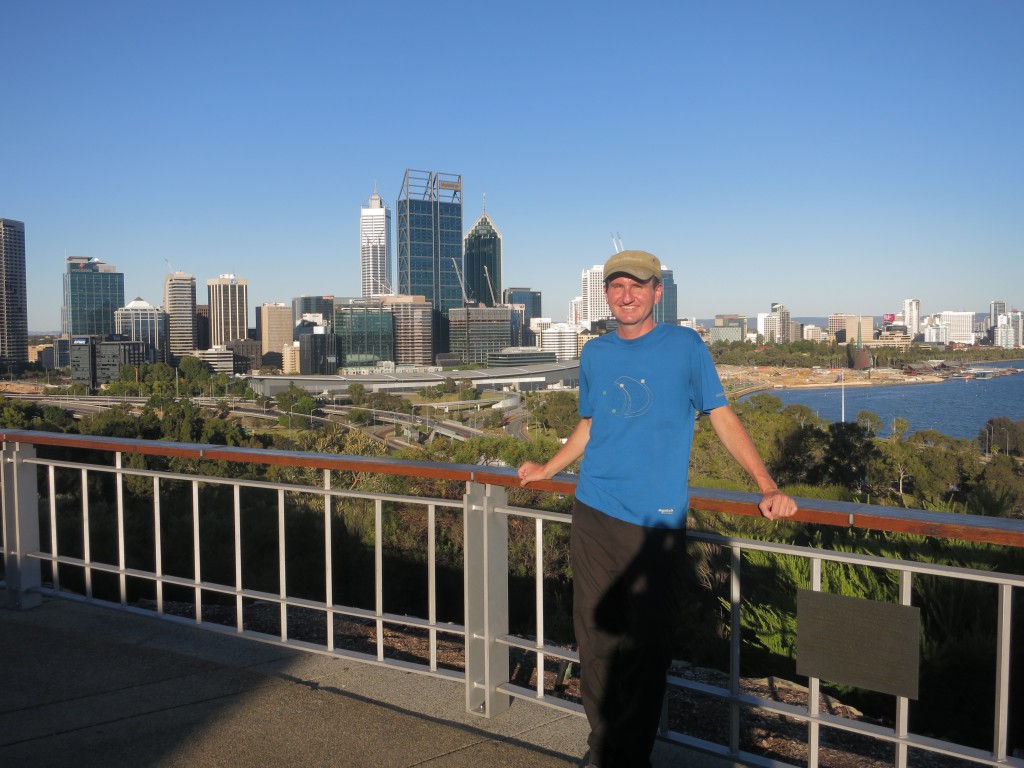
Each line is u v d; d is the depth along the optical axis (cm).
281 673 314
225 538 838
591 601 221
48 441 387
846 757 295
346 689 299
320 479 1252
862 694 382
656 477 213
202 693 293
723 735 311
